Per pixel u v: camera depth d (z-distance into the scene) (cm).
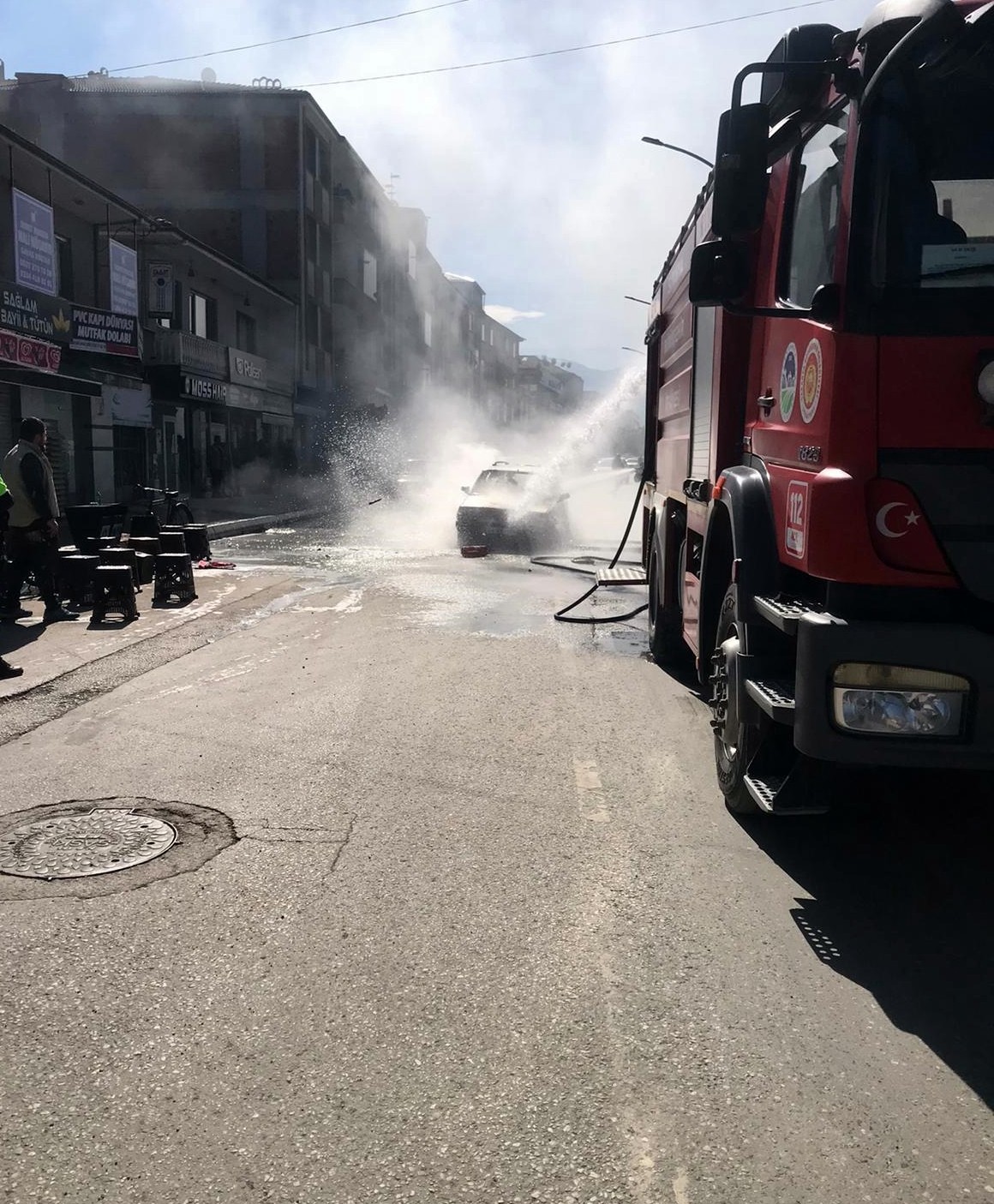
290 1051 278
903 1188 227
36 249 2023
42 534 984
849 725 337
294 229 4116
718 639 505
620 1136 243
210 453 3384
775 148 431
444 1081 264
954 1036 289
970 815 473
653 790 509
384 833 444
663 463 848
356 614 1073
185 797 489
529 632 980
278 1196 223
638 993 310
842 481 342
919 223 338
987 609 336
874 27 346
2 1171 230
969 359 333
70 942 339
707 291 393
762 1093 260
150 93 4047
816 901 381
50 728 614
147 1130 244
